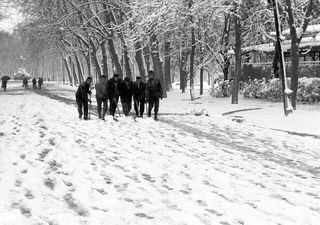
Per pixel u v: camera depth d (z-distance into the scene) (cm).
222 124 1578
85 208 550
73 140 1074
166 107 2469
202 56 3559
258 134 1340
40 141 1052
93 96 3547
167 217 521
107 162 828
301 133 1343
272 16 2556
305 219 545
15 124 1430
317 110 2030
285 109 1806
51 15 4594
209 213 548
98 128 1361
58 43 6231
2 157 848
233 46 3353
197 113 1958
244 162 910
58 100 2952
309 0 2030
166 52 4038
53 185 654
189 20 2728
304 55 2923
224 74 3384
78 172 734
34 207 548
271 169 852
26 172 734
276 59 2803
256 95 2795
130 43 3334
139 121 1595
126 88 1720
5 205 551
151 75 1664
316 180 773
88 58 5356
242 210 568
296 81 2000
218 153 1003
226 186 696
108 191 630
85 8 3922
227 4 2480
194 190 655
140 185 669
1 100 2909
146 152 965
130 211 542
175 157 917
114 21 3606
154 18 2631
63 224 489
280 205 600
